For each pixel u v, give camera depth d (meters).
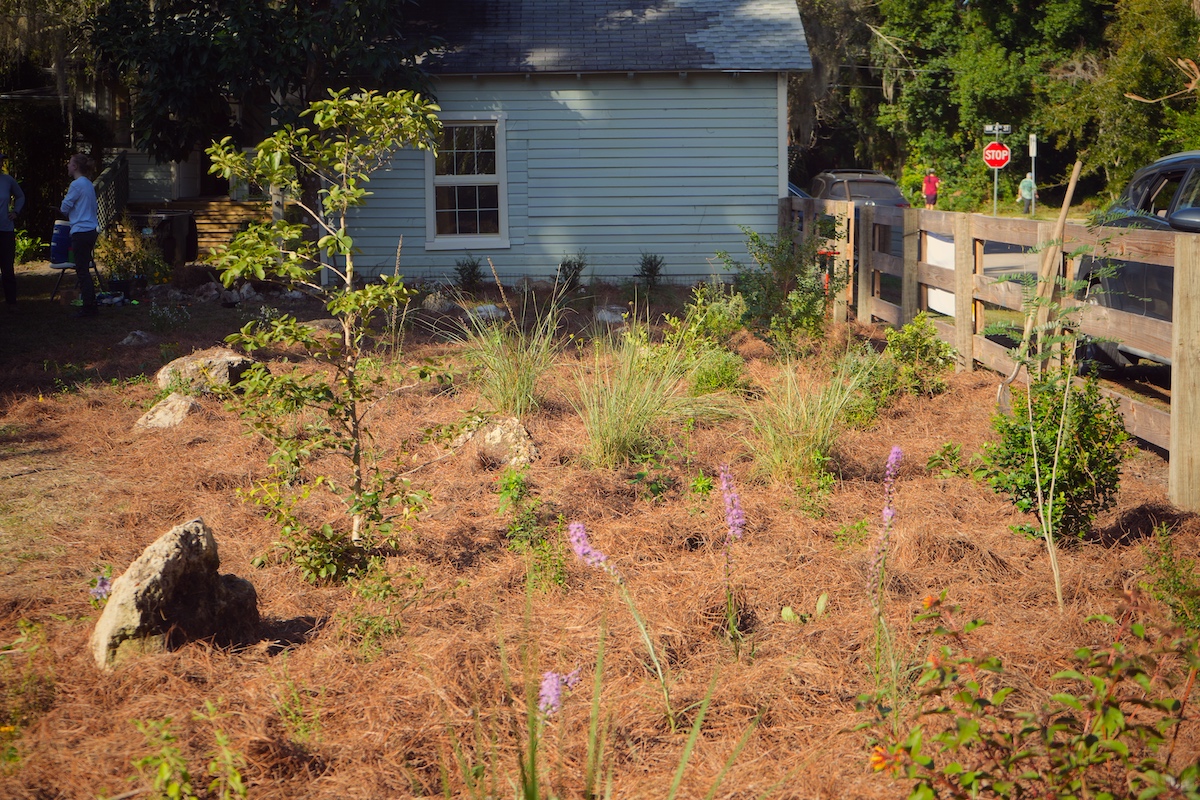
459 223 16.11
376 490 4.76
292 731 3.29
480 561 4.89
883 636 3.73
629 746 3.27
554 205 16.03
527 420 7.34
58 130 19.69
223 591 3.95
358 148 4.62
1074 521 4.88
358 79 14.86
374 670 3.74
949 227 9.12
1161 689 3.44
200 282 15.16
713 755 3.21
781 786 3.02
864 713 3.38
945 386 8.06
